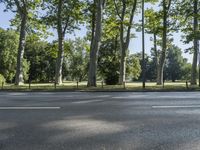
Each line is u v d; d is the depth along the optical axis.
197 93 22.77
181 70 139.88
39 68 96.12
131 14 42.56
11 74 76.31
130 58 69.38
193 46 42.50
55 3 39.59
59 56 40.91
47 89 28.72
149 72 133.25
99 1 33.94
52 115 11.02
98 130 8.70
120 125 9.36
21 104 14.07
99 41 34.25
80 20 41.75
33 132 8.47
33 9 38.97
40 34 42.34
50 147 7.11
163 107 13.03
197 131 8.69
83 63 100.81
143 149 7.00
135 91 27.78
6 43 76.00
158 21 44.22
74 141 7.59
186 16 41.53
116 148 7.05
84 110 12.23
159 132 8.55
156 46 54.44
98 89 28.72
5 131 8.59
